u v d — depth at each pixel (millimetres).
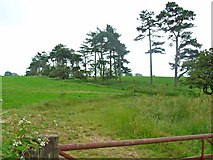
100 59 79188
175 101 15781
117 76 80125
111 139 10953
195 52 66375
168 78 91125
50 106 21984
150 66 73062
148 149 9320
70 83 65438
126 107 16531
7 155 2652
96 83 71625
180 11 65062
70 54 91562
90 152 8555
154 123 12227
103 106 21047
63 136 11055
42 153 2604
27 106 22219
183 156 8758
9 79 66750
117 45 83188
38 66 110312
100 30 85875
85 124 13977
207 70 39375
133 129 11617
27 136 2840
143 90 32844
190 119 12961
